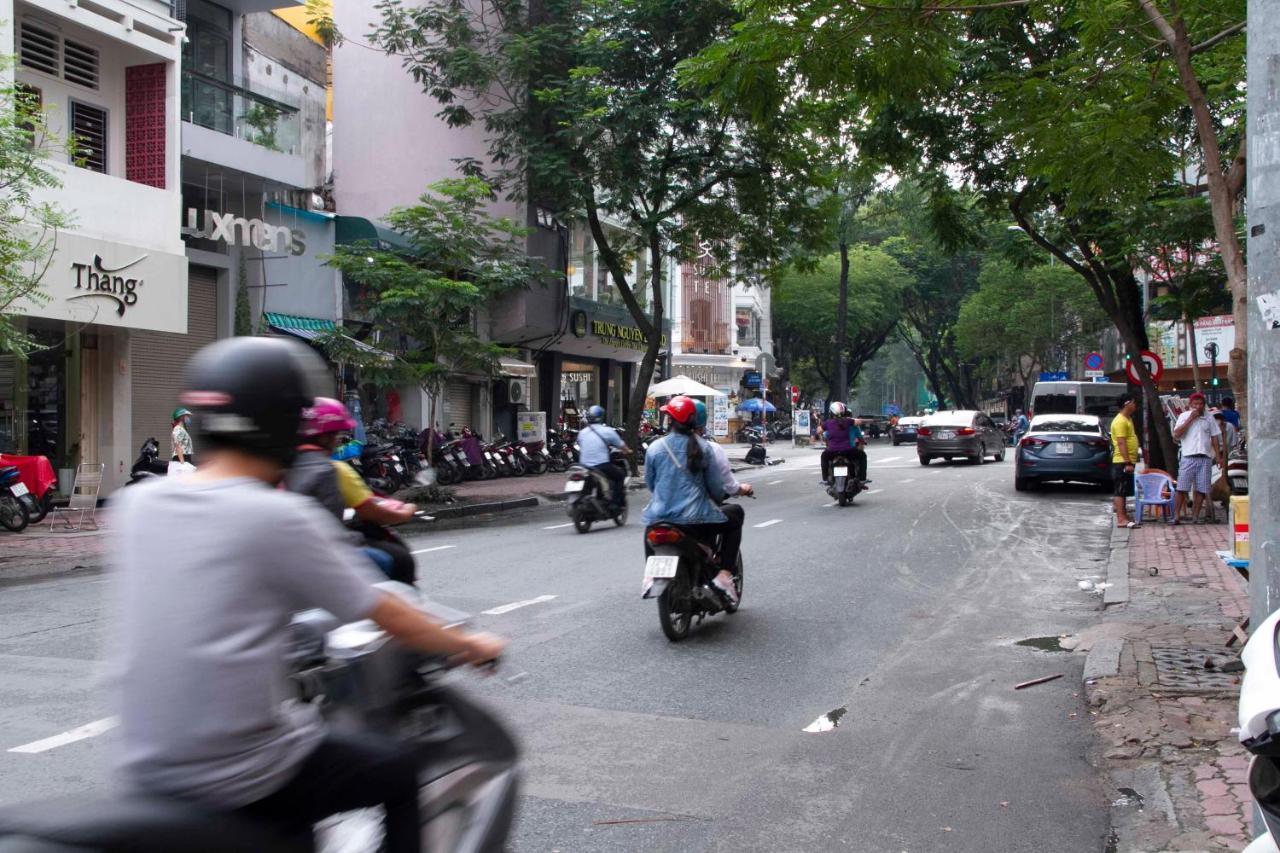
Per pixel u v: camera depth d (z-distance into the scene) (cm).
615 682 691
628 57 2236
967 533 1518
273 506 232
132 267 1800
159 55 1900
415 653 308
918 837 450
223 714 227
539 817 464
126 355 1936
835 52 881
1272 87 471
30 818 213
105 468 1912
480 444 2694
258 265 2231
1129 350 1920
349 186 2952
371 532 562
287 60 2655
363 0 2925
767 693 673
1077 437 2080
